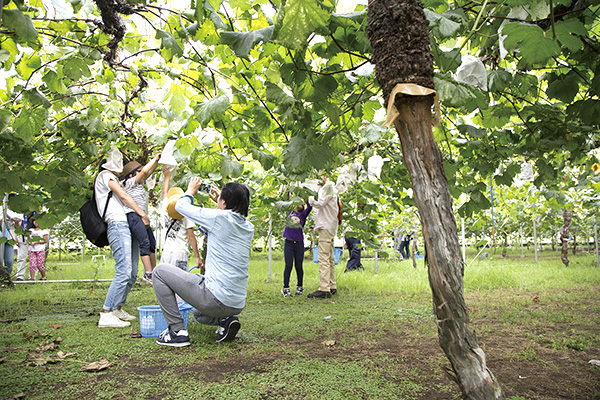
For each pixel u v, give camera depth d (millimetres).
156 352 3109
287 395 2262
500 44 2191
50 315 4664
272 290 6906
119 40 2736
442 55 2068
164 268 3268
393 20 1436
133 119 4547
